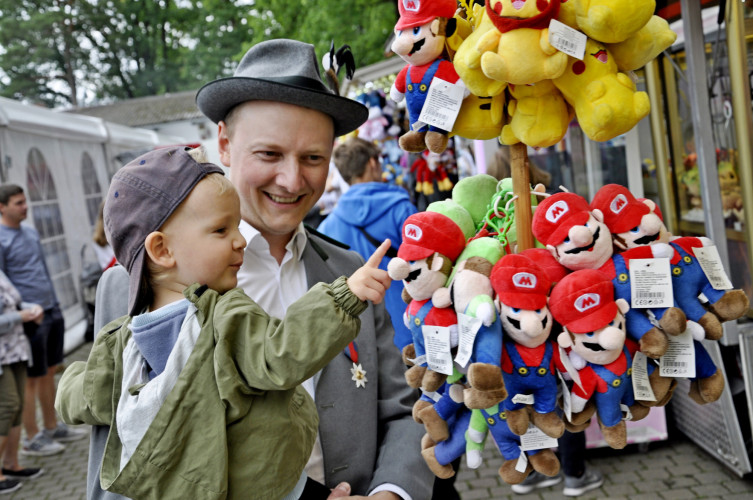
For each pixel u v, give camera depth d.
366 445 1.57
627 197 1.15
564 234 1.11
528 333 1.08
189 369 1.14
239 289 1.25
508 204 1.27
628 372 1.15
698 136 2.87
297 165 1.52
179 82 40.44
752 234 2.64
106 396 1.26
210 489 1.11
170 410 1.12
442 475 1.34
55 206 8.63
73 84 39.62
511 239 1.27
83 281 9.17
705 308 1.18
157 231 1.22
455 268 1.16
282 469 1.18
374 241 2.97
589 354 1.11
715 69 3.20
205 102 1.58
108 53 39.66
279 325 1.14
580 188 4.39
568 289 1.09
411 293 1.17
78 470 4.89
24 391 4.67
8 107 7.37
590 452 4.06
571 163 4.38
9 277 5.04
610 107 1.06
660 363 1.17
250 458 1.16
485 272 1.12
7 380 4.39
